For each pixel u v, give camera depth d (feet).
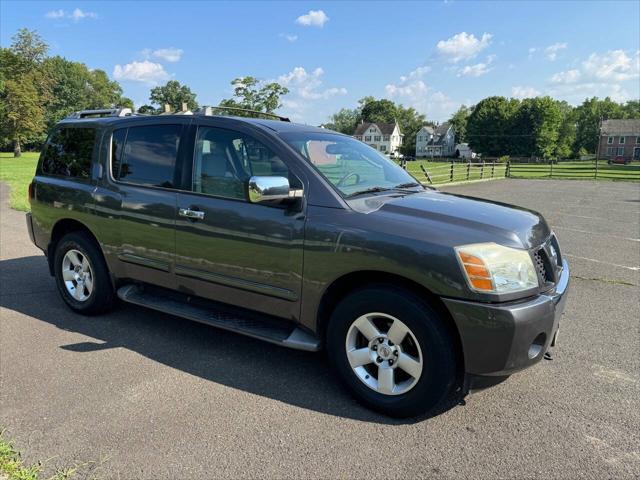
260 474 8.05
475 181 88.33
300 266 10.43
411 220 9.70
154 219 12.74
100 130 14.49
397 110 438.40
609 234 32.42
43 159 16.17
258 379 11.33
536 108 296.51
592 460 8.54
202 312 12.51
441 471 8.20
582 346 13.55
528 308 8.87
